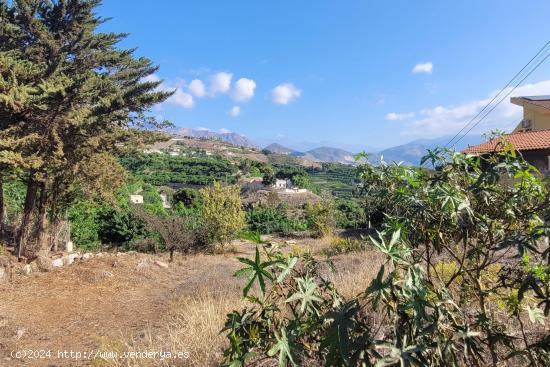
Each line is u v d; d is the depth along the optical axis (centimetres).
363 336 171
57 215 1342
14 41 1286
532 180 205
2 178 1166
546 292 184
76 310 767
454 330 189
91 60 1358
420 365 164
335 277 588
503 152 221
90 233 1706
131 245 1683
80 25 1350
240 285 833
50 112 1024
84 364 503
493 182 203
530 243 186
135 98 1195
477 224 208
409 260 193
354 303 177
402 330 187
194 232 1625
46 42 1272
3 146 941
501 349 274
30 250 1192
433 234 219
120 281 986
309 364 286
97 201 1411
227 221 1647
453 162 221
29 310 754
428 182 226
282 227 2762
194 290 836
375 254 980
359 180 260
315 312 193
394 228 214
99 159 1216
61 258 1138
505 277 217
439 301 190
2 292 855
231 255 1574
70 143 1103
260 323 216
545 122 2108
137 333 619
